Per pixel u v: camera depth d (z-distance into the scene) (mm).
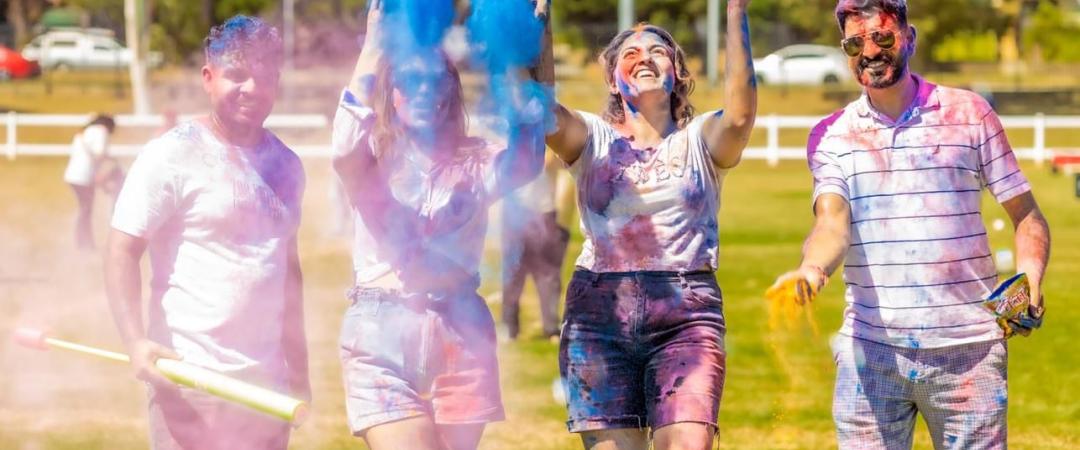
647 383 7285
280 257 7160
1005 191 7457
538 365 14633
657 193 7352
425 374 7008
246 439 7125
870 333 7547
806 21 79125
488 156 7199
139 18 60750
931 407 7566
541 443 11336
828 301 19688
